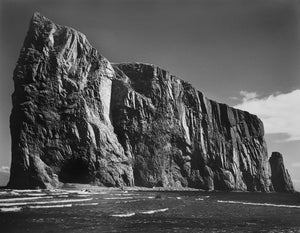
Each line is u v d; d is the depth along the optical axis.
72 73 149.12
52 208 61.62
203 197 114.06
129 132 161.38
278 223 52.91
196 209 70.31
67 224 45.81
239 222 53.00
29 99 133.00
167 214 59.78
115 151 147.50
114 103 165.12
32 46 144.25
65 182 131.25
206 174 186.12
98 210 61.28
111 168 142.75
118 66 188.62
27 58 140.00
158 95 178.75
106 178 139.62
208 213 63.78
